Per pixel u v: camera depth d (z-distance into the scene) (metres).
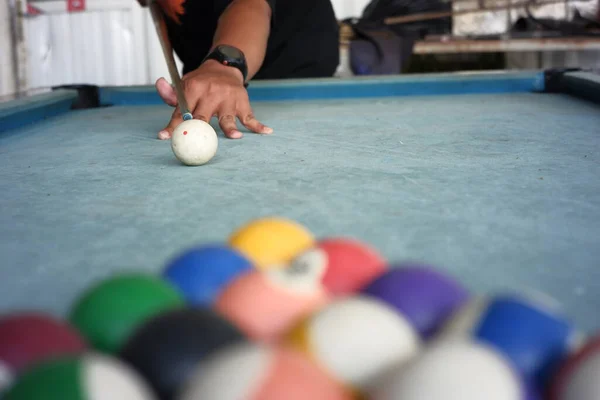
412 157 1.55
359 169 1.42
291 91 2.92
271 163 1.50
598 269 0.82
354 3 5.77
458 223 1.01
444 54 5.48
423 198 1.16
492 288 0.76
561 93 2.93
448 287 0.66
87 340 0.59
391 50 4.99
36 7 5.78
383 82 2.96
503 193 1.20
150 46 5.89
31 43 5.85
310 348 0.55
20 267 0.87
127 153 1.70
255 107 2.66
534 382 0.54
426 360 0.49
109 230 1.02
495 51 5.27
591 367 0.51
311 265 0.69
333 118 2.29
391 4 5.37
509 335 0.56
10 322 0.56
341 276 0.70
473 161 1.49
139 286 0.62
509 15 5.41
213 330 0.55
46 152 1.75
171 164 1.52
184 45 3.15
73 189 1.30
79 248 0.94
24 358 0.53
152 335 0.54
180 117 1.94
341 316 0.57
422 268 0.68
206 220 1.05
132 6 5.80
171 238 0.97
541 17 5.36
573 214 1.06
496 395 0.47
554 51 5.52
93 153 1.71
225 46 2.09
